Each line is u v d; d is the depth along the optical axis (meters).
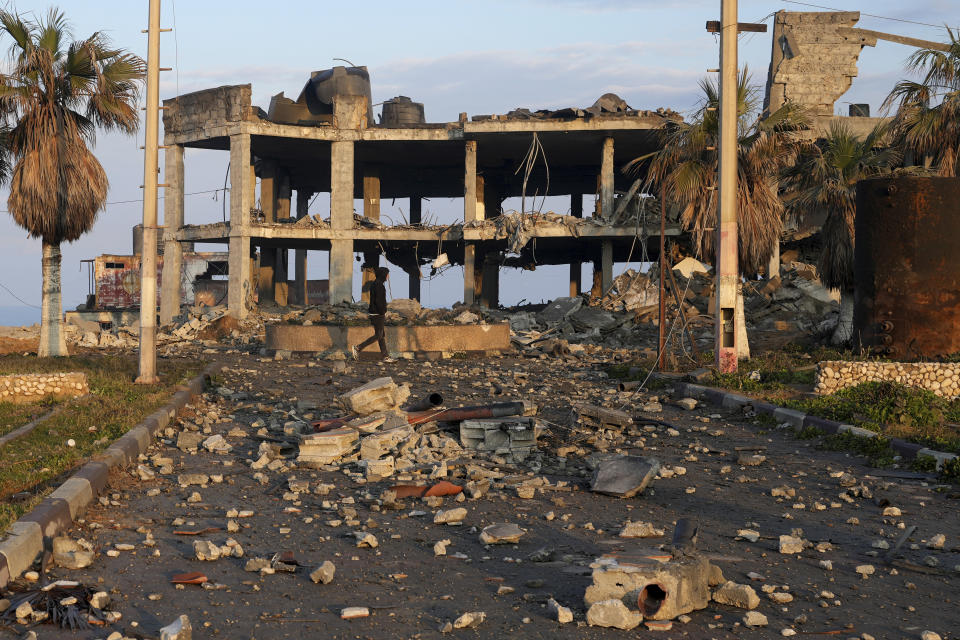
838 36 44.44
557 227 44.12
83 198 24.23
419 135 45.47
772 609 5.48
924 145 25.75
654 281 39.84
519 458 10.91
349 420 11.96
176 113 46.62
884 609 5.49
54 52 23.89
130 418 12.16
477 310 40.47
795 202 26.69
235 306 43.41
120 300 60.16
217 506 8.34
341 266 45.41
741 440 12.49
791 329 32.34
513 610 5.45
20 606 5.20
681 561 5.54
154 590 5.82
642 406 15.58
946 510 8.25
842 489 9.22
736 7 19.67
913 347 18.80
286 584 5.99
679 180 22.97
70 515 7.30
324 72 46.84
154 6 17.11
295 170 56.12
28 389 14.20
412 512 8.04
